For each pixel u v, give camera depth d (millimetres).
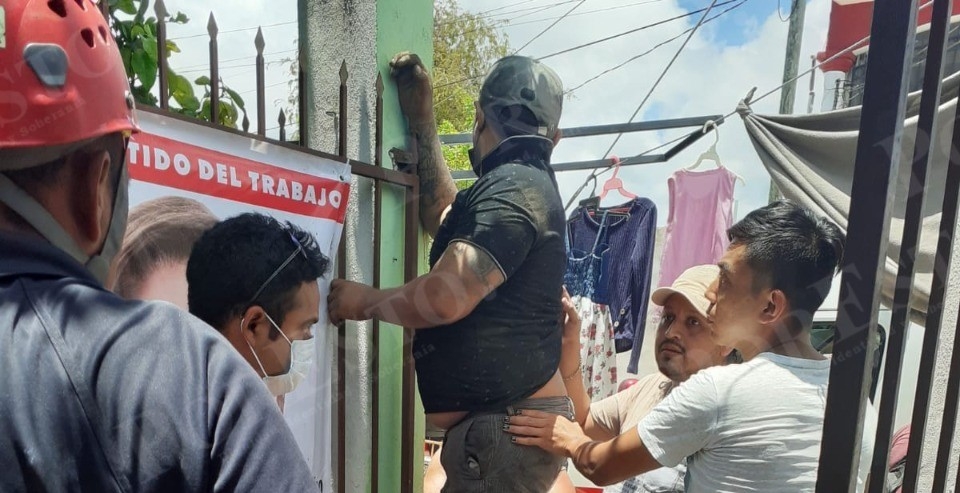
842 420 828
